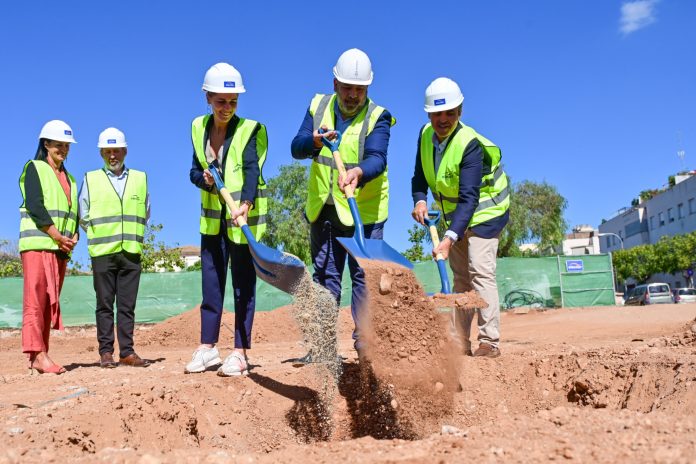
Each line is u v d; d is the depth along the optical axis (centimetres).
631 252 5472
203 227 550
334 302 477
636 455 266
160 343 1274
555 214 4209
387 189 546
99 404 419
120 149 705
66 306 1775
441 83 554
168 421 429
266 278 484
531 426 318
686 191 5344
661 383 445
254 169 536
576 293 2214
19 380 580
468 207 545
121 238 694
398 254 489
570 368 520
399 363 460
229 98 521
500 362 550
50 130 655
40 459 298
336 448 310
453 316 493
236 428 468
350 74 504
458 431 357
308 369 537
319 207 533
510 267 2209
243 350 527
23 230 638
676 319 1350
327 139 507
